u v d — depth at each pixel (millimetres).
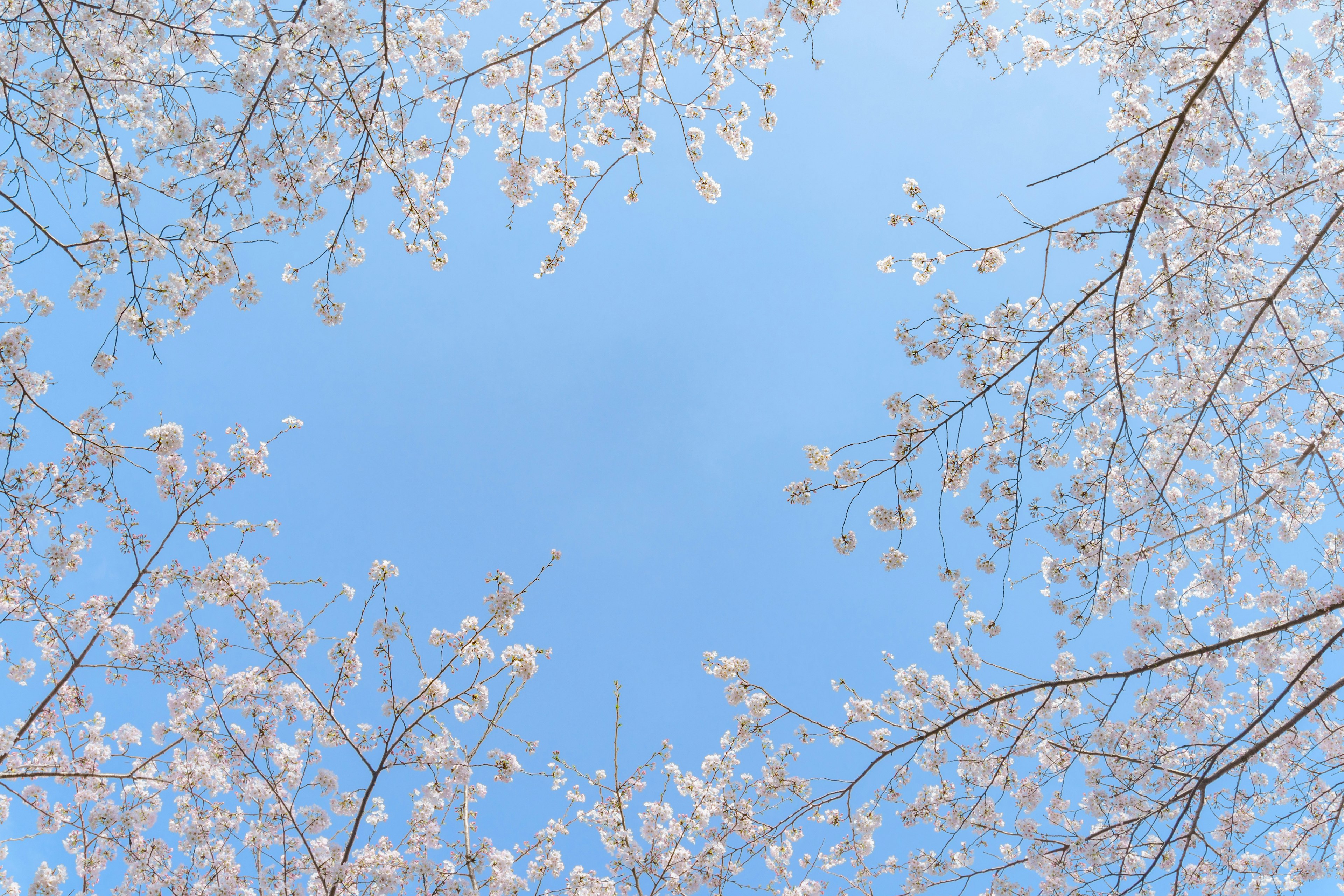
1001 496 6566
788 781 7035
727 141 6809
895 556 6320
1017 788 6508
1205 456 6461
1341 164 5043
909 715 6879
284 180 5945
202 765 6688
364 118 5691
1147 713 6457
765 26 6176
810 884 7145
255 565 7207
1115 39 6020
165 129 5570
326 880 6551
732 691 7184
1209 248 5777
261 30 5332
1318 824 6098
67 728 6344
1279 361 6641
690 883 7230
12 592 6199
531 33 6734
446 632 7074
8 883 5918
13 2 5066
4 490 5766
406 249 7027
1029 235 5844
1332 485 6133
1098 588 6574
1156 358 6477
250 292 6141
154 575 6840
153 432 6328
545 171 6996
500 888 6961
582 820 7793
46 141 5305
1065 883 6172
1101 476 6605
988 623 6902
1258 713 6367
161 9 5398
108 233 5398
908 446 5973
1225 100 4922
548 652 7234
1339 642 6184
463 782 7152
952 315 6285
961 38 6457
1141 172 5754
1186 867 6367
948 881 6371
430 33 6121
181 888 6559
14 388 5660
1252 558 6680
